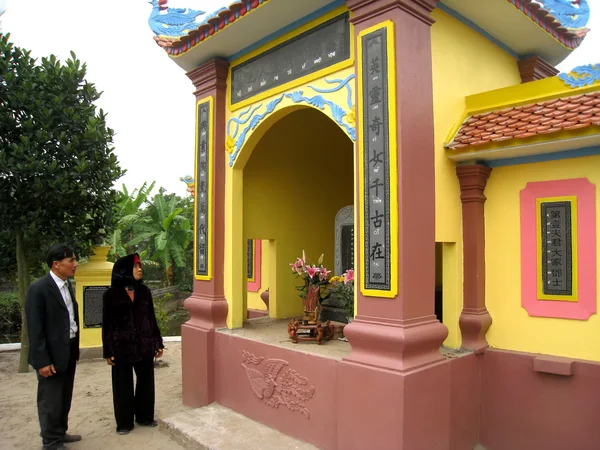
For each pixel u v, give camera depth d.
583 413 3.82
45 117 6.80
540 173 4.15
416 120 3.79
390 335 3.57
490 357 4.32
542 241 4.12
